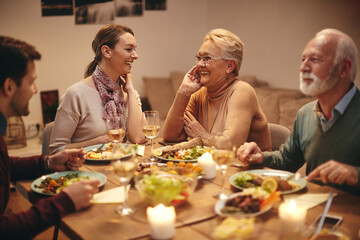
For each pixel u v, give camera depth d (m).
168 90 5.21
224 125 2.11
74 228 1.16
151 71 5.50
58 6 4.60
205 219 1.20
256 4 4.75
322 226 1.15
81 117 2.17
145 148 2.06
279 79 4.59
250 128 2.15
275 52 4.59
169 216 1.09
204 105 2.24
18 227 1.18
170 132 2.20
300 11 4.22
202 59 2.08
